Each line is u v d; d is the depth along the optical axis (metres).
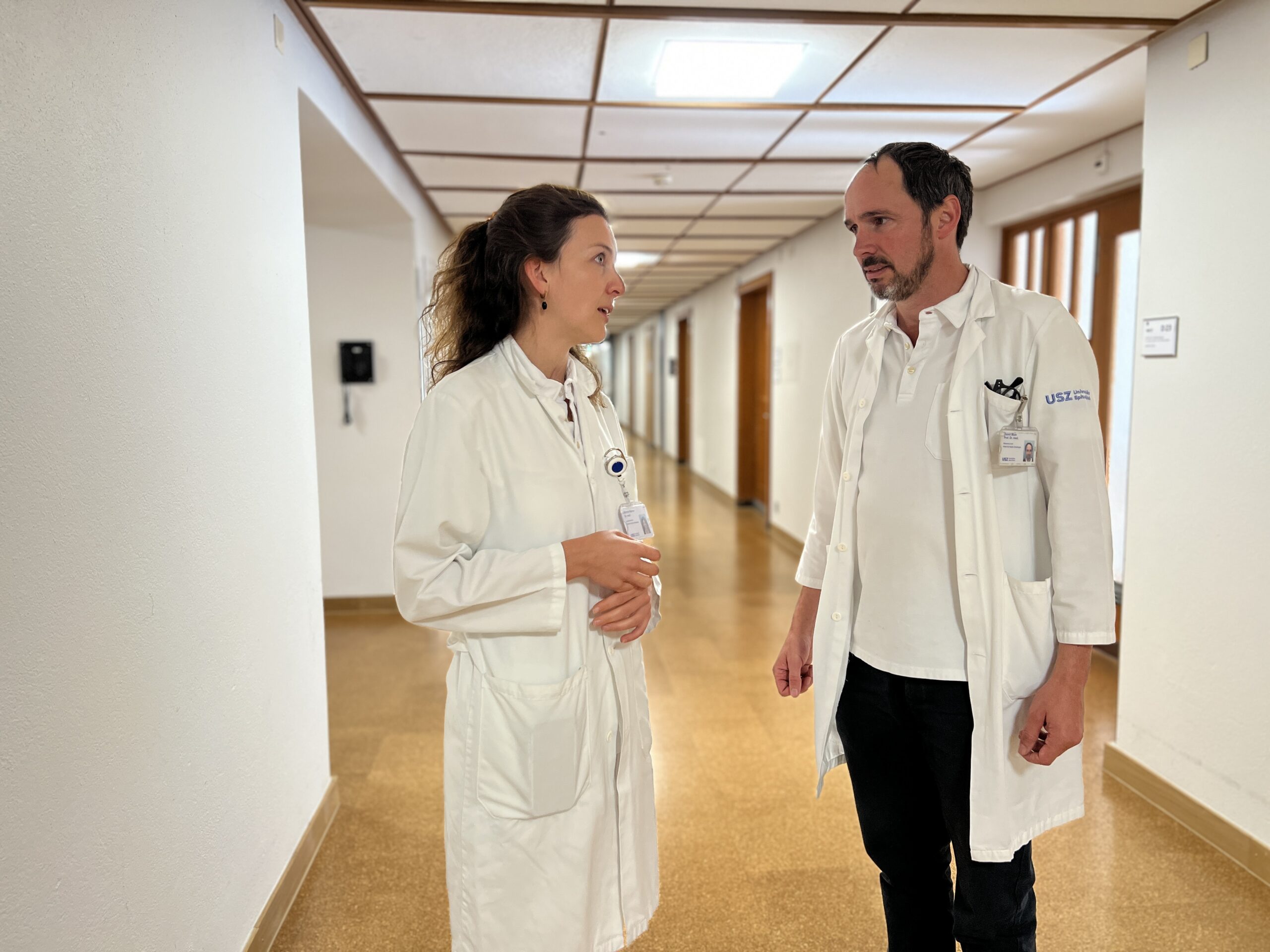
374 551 4.97
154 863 1.44
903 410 1.52
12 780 1.07
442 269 1.39
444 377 1.38
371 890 2.25
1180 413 2.48
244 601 1.88
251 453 1.94
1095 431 1.37
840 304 5.53
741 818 2.61
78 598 1.22
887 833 1.66
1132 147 3.51
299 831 2.30
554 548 1.24
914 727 1.57
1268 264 2.16
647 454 14.35
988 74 2.88
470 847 1.29
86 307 1.25
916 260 1.44
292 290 2.29
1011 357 1.43
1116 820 2.54
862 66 2.82
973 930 1.52
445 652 4.25
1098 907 2.13
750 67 2.83
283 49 2.25
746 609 5.02
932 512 1.48
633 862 1.41
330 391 4.82
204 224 1.69
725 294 9.19
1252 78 2.19
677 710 3.48
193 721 1.60
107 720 1.29
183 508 1.57
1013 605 1.44
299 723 2.31
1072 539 1.37
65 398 1.19
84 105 1.25
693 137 3.68
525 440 1.29
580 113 3.34
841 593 1.63
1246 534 2.25
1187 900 2.16
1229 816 2.35
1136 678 2.71
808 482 6.31
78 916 1.21
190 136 1.63
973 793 1.44
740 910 2.16
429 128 3.56
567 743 1.26
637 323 17.48
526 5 2.34
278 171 2.20
